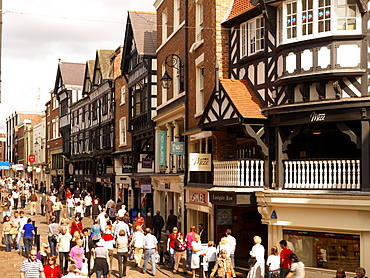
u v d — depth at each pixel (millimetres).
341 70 13266
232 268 14164
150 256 16312
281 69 14438
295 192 14008
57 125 56844
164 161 24703
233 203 15648
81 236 16250
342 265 13508
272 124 14953
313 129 15594
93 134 42094
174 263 17016
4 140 107500
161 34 26188
